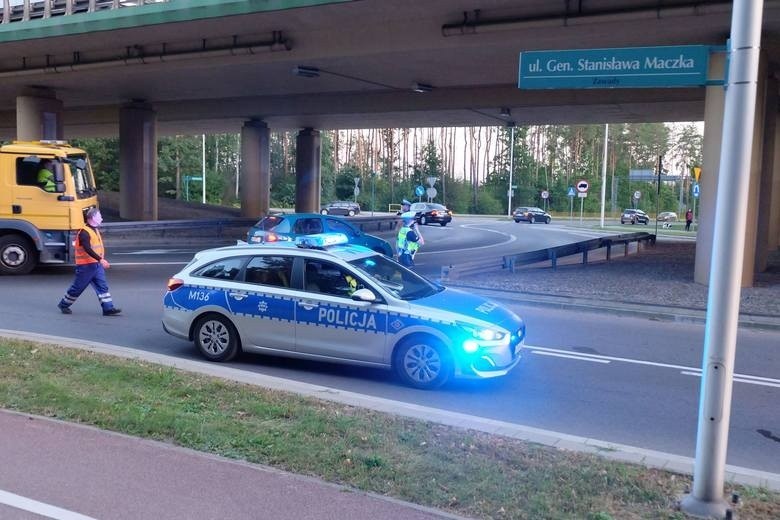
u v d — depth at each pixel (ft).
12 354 26.32
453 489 15.10
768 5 43.96
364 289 26.21
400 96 95.40
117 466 16.15
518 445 18.02
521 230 145.07
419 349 25.52
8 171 50.49
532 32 55.11
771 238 94.63
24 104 91.56
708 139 50.78
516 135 293.84
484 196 291.79
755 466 18.86
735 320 13.85
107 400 20.86
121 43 71.97
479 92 89.51
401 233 55.36
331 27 62.44
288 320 27.37
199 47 69.62
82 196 53.21
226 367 27.17
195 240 92.89
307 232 58.13
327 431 18.58
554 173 311.47
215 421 19.21
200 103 111.75
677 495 15.05
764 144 64.64
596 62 16.87
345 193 287.89
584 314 42.60
